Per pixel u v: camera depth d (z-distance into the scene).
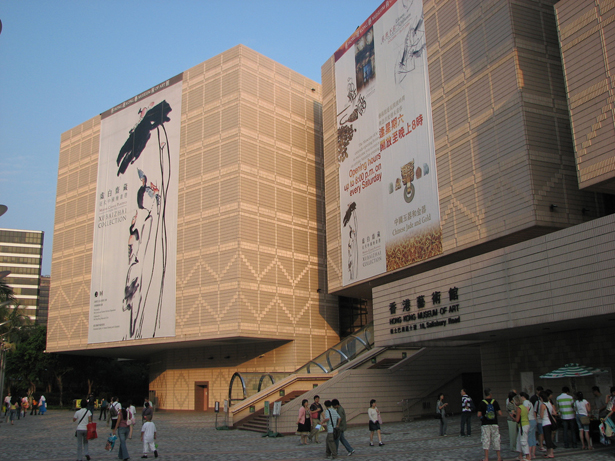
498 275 21.53
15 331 64.81
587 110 22.00
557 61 27.88
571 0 23.14
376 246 36.78
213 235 43.25
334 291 41.81
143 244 48.19
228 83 45.44
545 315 19.14
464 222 29.23
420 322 26.20
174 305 44.50
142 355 58.66
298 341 43.84
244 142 43.84
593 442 18.56
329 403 18.61
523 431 15.43
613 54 21.20
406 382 30.61
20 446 23.39
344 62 42.59
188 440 24.88
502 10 28.08
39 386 74.00
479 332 22.59
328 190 43.47
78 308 52.44
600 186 21.78
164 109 49.56
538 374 24.75
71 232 55.19
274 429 26.11
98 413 46.94
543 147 26.16
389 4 37.69
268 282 42.91
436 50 32.75
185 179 46.41
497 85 27.95
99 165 53.94
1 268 130.88
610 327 21.48
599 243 17.34
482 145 28.55
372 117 38.47
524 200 25.67
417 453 18.14
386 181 36.34
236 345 46.78
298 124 48.97
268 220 44.16
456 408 31.94
